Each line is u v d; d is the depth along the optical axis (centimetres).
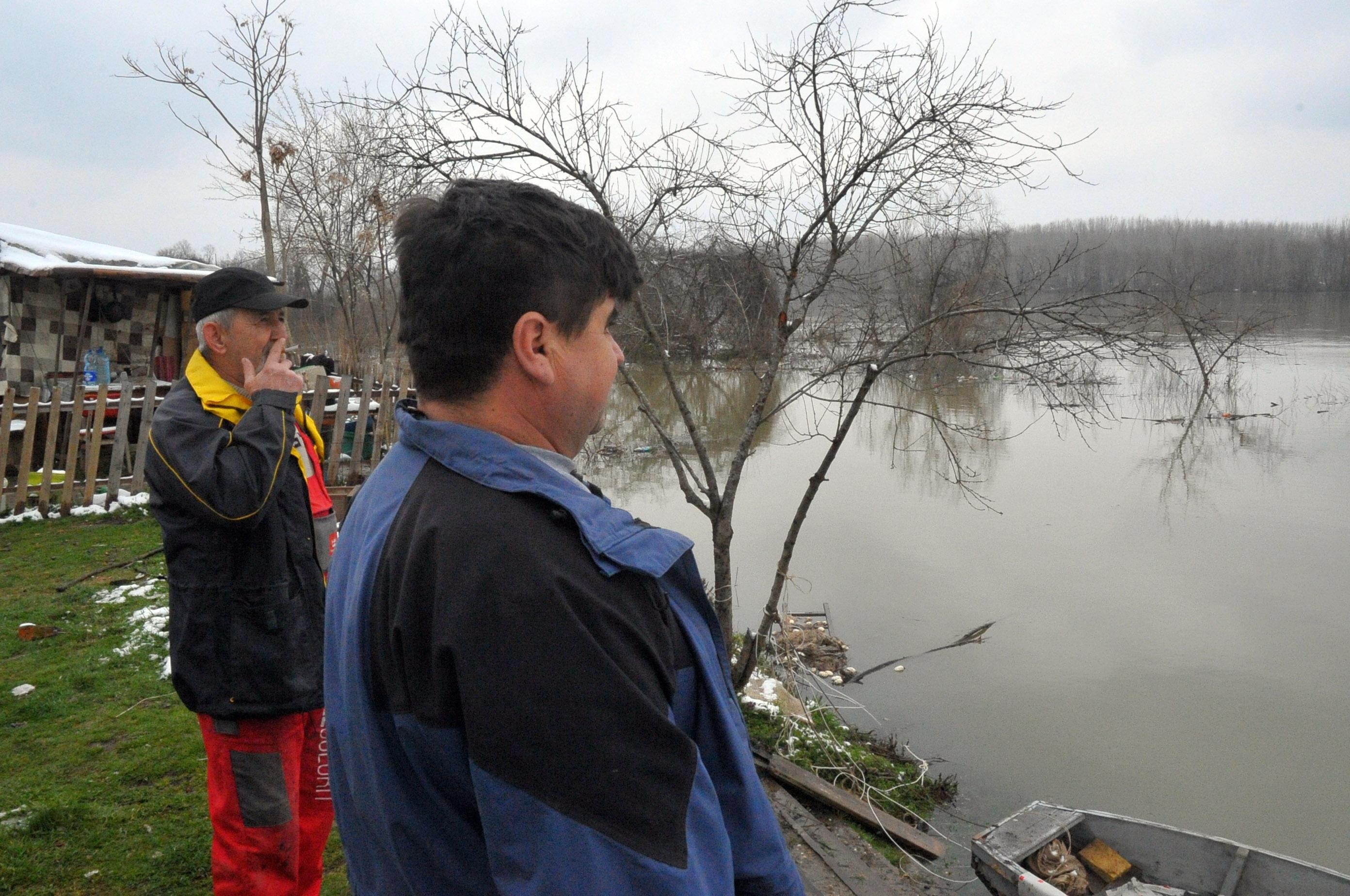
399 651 97
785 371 579
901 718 620
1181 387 1973
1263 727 601
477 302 104
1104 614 802
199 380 228
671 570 111
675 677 104
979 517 1116
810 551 977
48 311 1088
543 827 88
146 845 339
